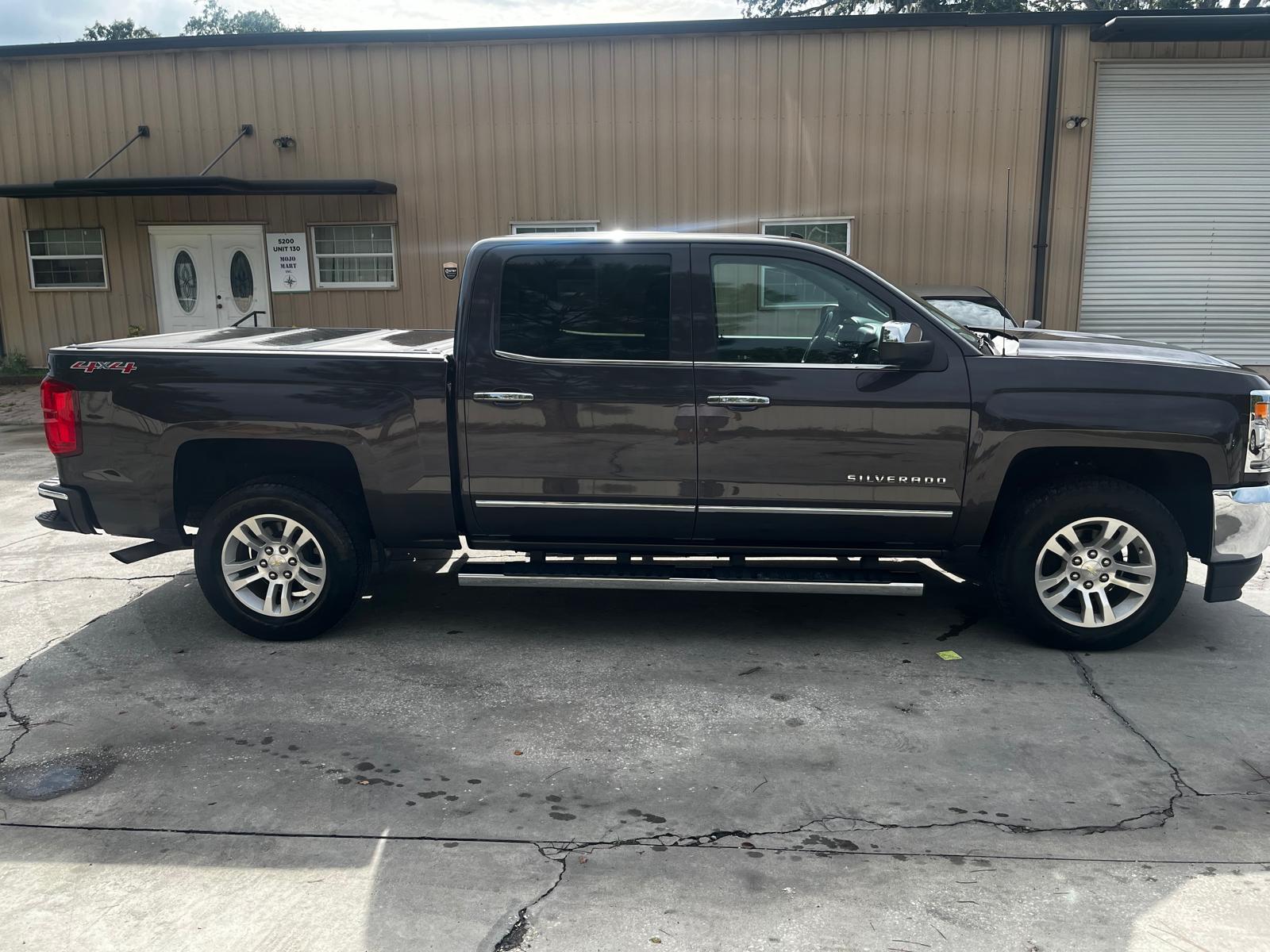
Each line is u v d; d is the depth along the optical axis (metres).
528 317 4.60
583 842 3.16
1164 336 14.59
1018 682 4.38
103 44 14.44
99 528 4.88
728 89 13.83
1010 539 4.61
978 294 9.85
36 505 8.25
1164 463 4.70
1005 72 13.58
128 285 15.27
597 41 13.85
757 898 2.86
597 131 14.07
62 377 4.79
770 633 5.05
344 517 4.83
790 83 13.74
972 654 4.73
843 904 2.83
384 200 14.52
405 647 4.89
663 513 4.66
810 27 13.52
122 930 2.75
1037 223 13.91
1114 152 14.07
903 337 4.33
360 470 4.69
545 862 3.05
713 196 14.07
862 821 3.27
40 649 4.89
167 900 2.88
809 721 4.02
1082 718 4.02
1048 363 4.46
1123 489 4.50
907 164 13.84
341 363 4.65
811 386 4.49
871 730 3.93
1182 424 4.39
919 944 2.65
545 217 14.33
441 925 2.75
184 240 15.05
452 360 4.66
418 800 3.42
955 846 3.12
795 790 3.47
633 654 4.79
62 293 15.41
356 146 14.41
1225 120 13.96
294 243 14.82
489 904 2.85
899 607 5.44
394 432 4.66
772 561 5.00
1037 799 3.40
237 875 3.00
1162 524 4.49
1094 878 2.95
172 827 3.27
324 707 4.20
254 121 14.47
